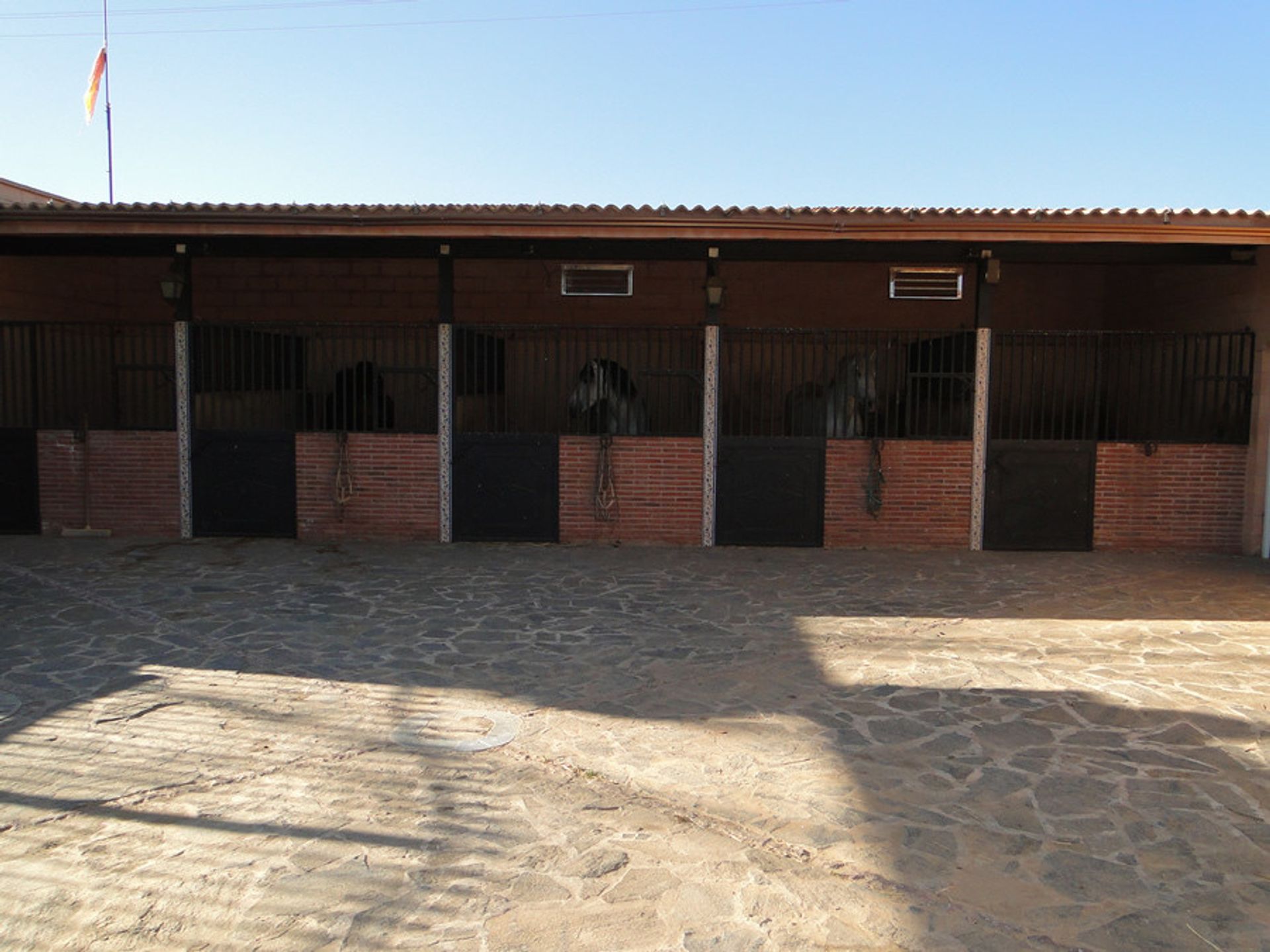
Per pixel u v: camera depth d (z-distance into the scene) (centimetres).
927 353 1212
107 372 1246
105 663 563
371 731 459
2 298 1049
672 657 593
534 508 1011
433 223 881
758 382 1261
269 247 986
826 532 1002
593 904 309
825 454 995
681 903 310
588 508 1010
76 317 1191
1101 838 356
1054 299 1269
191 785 394
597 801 385
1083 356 1264
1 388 1033
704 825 365
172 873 325
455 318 1284
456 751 435
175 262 1001
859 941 290
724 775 412
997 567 908
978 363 981
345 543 1000
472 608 717
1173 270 1106
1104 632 667
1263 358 960
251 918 298
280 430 1013
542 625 670
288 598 740
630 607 729
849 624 683
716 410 995
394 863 333
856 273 1277
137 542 991
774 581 833
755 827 363
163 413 1269
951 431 1009
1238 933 295
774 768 419
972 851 346
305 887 317
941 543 998
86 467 1022
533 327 1011
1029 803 385
